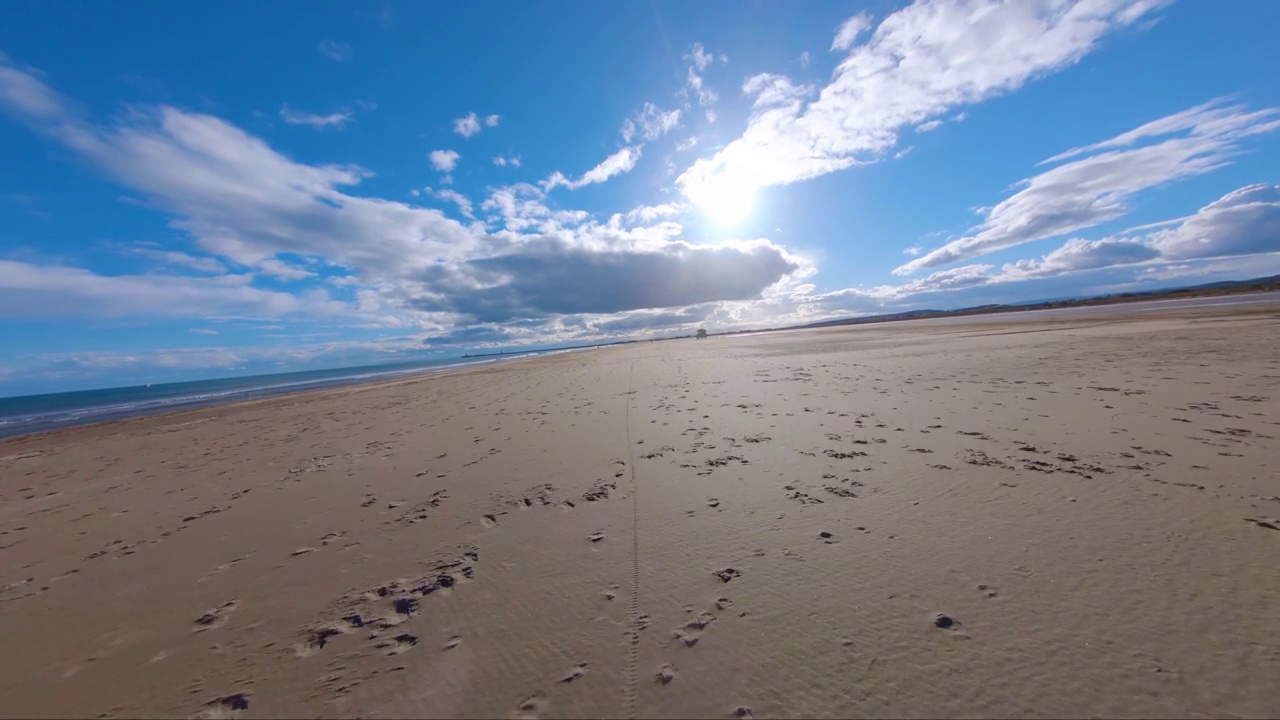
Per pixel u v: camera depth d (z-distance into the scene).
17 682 3.37
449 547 4.94
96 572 5.11
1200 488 4.92
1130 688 2.60
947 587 3.60
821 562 4.07
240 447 11.59
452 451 8.89
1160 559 3.75
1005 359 15.76
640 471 6.78
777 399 11.31
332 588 4.31
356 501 6.59
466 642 3.41
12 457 13.49
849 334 42.06
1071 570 3.70
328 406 19.12
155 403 31.64
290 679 3.17
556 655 3.20
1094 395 9.38
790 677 2.85
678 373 19.20
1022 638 3.02
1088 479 5.35
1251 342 15.20
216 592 4.43
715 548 4.45
